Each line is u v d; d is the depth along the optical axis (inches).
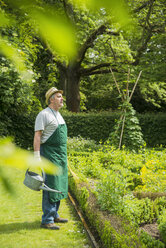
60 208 175.9
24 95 305.3
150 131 510.3
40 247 110.0
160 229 118.7
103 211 133.8
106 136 505.0
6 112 370.9
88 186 179.0
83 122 505.7
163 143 505.0
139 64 538.9
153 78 570.3
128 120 350.3
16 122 431.2
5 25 15.1
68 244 118.3
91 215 137.1
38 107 426.6
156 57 507.8
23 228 123.3
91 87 831.7
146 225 138.7
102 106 870.4
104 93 809.5
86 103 876.0
